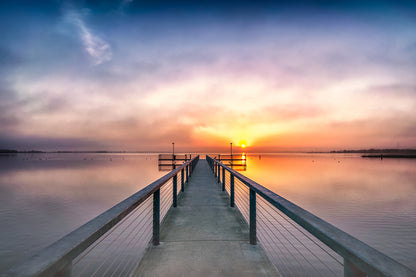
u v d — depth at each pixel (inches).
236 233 120.3
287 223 300.0
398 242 268.8
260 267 83.7
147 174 1009.5
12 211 405.4
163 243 106.2
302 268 188.2
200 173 437.4
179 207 179.6
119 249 214.2
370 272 28.3
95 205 448.8
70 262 32.7
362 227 320.2
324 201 475.5
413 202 474.0
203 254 94.6
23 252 243.0
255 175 946.7
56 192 580.7
